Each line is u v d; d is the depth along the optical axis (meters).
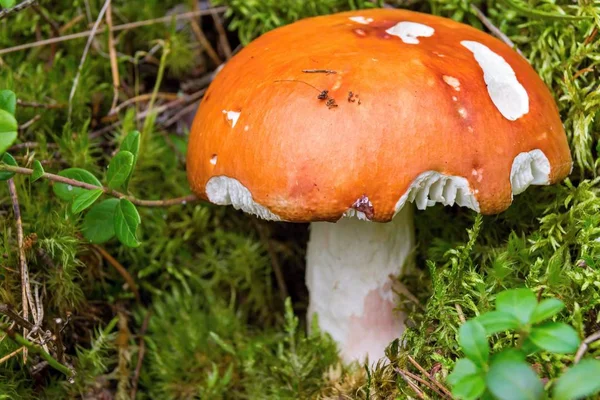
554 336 0.20
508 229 0.26
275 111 0.23
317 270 0.26
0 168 0.23
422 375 0.23
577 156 0.25
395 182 0.22
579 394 0.19
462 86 0.23
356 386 0.25
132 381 0.27
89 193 0.23
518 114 0.23
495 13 0.27
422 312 0.25
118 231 0.24
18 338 0.22
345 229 0.25
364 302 0.25
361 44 0.23
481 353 0.20
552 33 0.26
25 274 0.24
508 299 0.21
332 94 0.22
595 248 0.24
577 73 0.25
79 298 0.26
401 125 0.22
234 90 0.23
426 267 0.27
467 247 0.24
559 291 0.23
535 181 0.23
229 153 0.23
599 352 0.22
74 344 0.26
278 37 0.24
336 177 0.22
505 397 0.20
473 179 0.22
